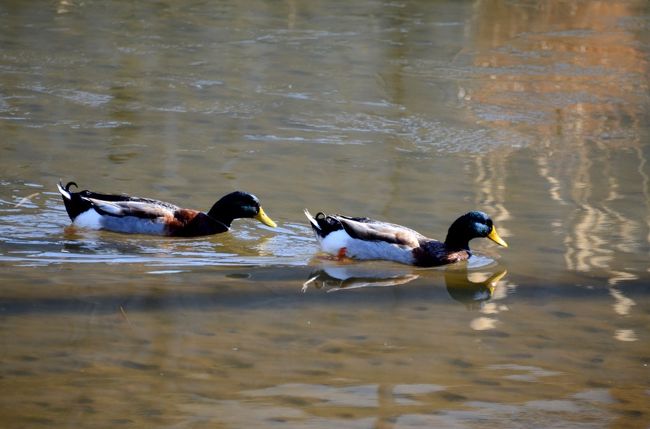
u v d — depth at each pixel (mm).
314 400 9305
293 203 15484
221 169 16953
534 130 20078
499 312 11734
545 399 9531
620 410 9367
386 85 22891
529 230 14711
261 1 30969
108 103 20688
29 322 10773
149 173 16547
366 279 12844
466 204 15680
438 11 30125
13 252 12977
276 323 11141
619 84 23516
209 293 11977
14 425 8570
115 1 30281
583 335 11109
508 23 28922
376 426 8859
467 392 9609
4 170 16234
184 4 30281
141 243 13727
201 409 9055
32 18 27859
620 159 18359
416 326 11227
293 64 24344
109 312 11195
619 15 30203
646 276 12992
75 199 14086
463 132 19766
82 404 9023
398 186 16453
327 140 18922
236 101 21281
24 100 20531
